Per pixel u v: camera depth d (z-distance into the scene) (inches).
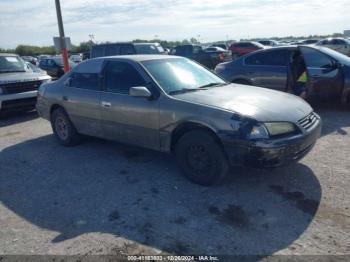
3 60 368.8
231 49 1008.9
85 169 188.5
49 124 310.3
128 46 552.1
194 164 156.9
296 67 295.1
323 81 278.2
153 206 142.0
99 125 200.2
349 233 116.6
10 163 206.5
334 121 262.5
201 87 181.5
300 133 144.7
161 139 167.8
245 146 137.5
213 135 147.8
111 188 161.9
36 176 183.3
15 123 325.1
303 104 165.9
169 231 123.3
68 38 494.3
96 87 199.6
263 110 144.8
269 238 116.1
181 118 154.9
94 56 585.0
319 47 294.7
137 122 175.5
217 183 153.6
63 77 230.5
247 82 318.7
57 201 152.5
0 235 127.5
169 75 180.7
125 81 184.4
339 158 183.3
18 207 149.3
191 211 136.3
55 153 220.2
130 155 206.4
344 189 147.7
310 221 124.9
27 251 116.2
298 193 146.3
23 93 337.4
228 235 119.0
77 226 130.3
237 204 139.6
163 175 172.9
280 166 141.0
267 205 137.6
